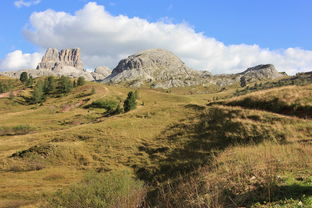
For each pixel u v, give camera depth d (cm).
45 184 2522
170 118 4425
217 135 3023
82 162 3212
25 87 15300
